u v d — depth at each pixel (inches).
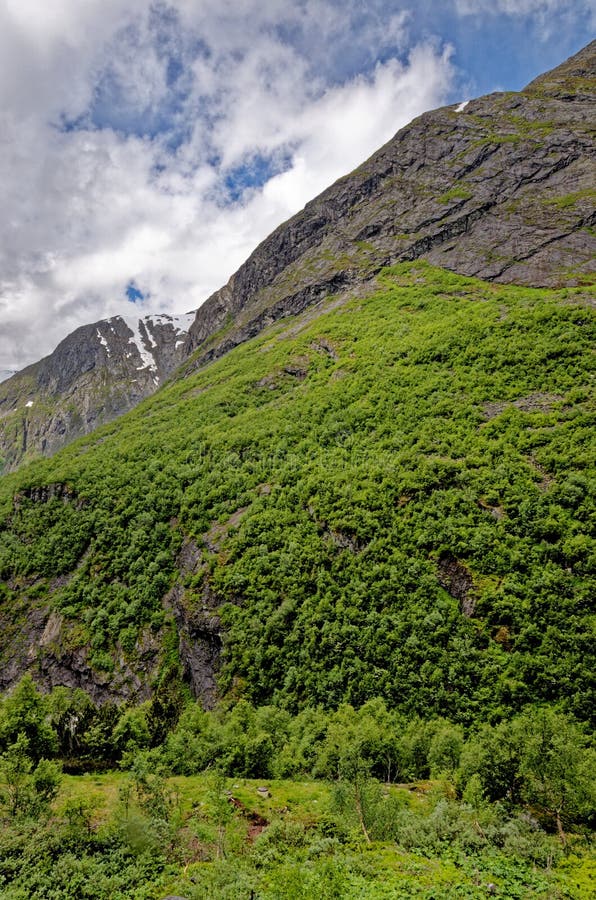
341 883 737.6
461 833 957.8
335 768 1328.7
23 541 4468.5
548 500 2292.1
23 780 963.3
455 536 2331.4
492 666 1854.1
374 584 2351.1
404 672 1988.2
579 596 1892.2
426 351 4082.2
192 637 2915.8
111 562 3774.6
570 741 1079.0
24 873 737.0
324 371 4928.6
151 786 1027.9
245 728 1807.3
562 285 4453.7
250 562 2910.9
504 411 3016.7
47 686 3348.9
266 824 1077.8
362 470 3120.1
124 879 753.0
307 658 2274.9
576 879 800.3
